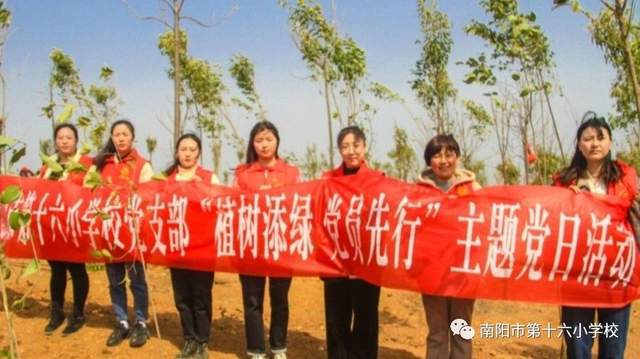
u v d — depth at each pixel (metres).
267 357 5.34
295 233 4.99
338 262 4.84
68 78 12.39
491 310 7.31
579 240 4.20
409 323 6.82
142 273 5.57
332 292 4.88
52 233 5.77
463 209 4.39
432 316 4.43
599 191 4.31
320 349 5.76
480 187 4.45
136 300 5.61
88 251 5.67
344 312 4.88
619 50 5.21
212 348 5.66
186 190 5.35
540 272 4.26
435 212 4.44
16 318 6.36
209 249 5.21
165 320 6.46
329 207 4.89
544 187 4.33
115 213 5.53
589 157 4.22
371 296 4.77
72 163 3.51
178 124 11.57
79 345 5.65
